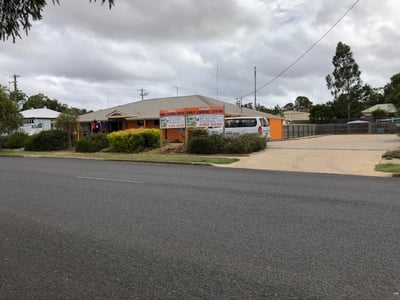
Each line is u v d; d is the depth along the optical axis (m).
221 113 20.94
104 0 4.34
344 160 15.32
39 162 18.69
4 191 9.20
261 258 4.29
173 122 22.14
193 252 4.54
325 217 6.13
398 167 12.54
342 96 64.81
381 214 6.28
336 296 3.32
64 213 6.68
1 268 4.12
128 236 5.24
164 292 3.46
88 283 3.69
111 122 37.12
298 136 43.56
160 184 10.19
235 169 14.30
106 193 8.77
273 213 6.48
